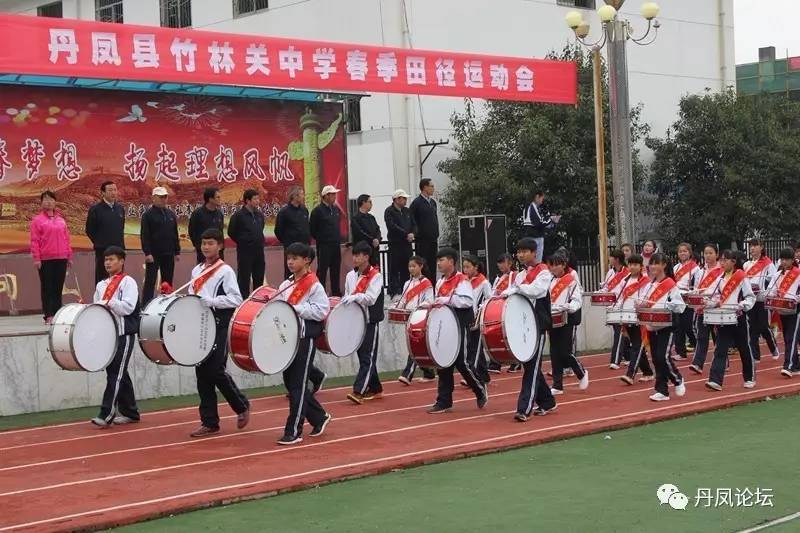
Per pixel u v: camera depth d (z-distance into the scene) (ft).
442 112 96.17
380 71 61.82
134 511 26.91
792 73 173.68
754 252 58.39
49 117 61.93
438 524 25.79
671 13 113.60
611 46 67.56
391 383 54.24
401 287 62.59
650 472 31.30
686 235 101.14
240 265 56.54
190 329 38.09
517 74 67.56
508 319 39.70
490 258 71.15
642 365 53.47
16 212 60.95
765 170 98.32
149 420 43.80
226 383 39.45
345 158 74.28
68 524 25.82
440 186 95.66
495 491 29.17
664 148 103.35
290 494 29.22
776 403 45.44
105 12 113.19
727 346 48.47
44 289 51.83
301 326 37.11
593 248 74.79
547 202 88.33
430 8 94.07
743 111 100.12
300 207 58.90
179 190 66.54
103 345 39.52
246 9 101.71
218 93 67.41
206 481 31.01
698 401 44.91
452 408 44.62
